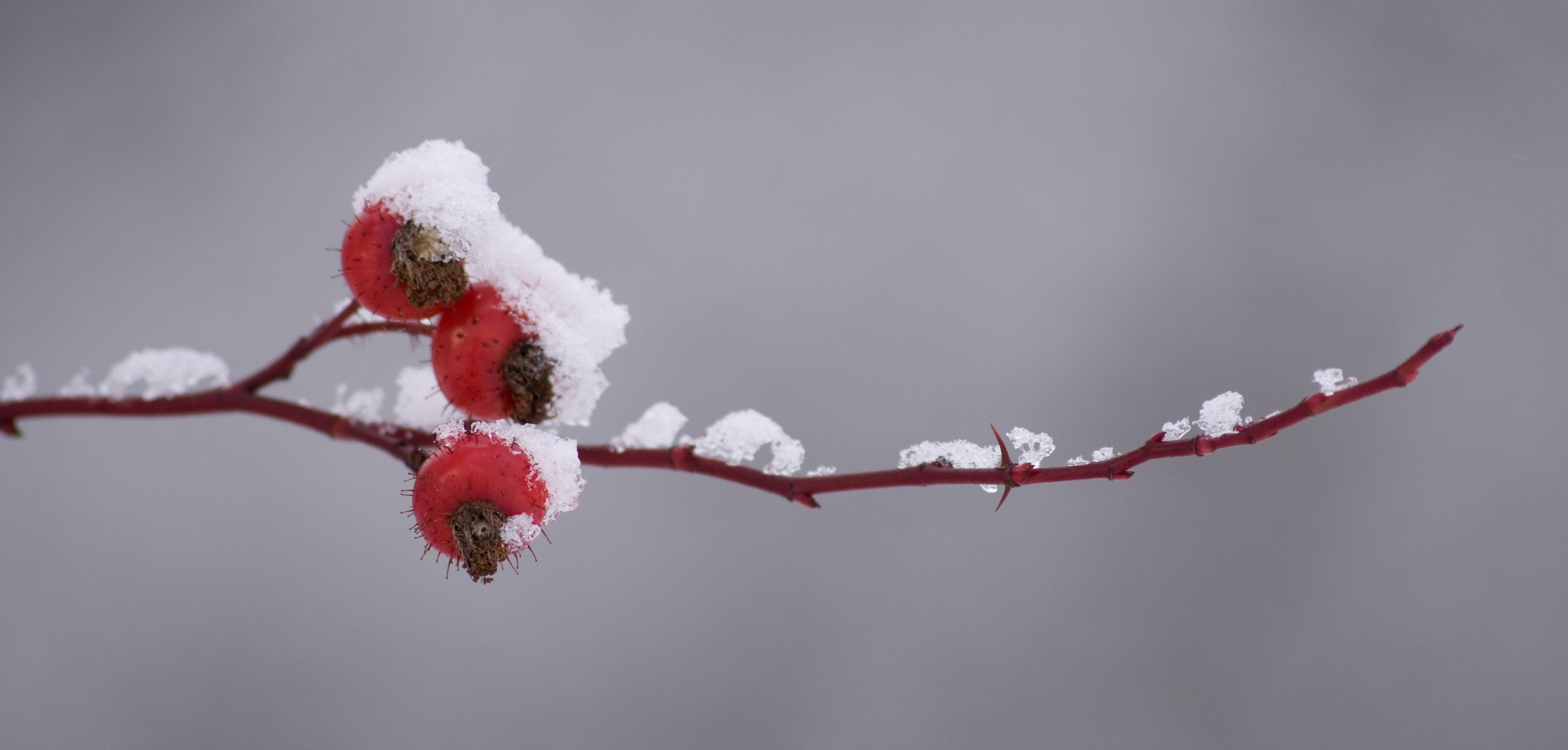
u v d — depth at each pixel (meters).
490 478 0.50
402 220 0.51
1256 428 0.49
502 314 0.51
